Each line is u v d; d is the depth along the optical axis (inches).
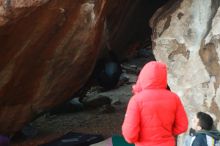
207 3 296.4
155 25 321.1
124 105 550.0
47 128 443.8
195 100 297.9
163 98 203.0
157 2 493.0
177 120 209.5
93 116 495.5
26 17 278.2
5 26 274.2
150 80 203.0
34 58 321.7
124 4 429.7
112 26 452.4
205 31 295.6
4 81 321.1
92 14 313.1
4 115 348.5
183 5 305.7
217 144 222.1
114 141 372.8
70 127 445.7
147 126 201.2
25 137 403.5
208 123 228.5
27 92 345.7
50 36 310.3
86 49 340.8
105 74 531.5
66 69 351.6
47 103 371.6
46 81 349.7
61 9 291.7
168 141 203.8
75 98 535.8
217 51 287.1
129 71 776.3
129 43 564.1
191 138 233.6
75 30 319.3
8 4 265.1
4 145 242.7
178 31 307.0
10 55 304.2
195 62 298.2
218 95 287.1
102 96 551.8
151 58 806.5
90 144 377.7
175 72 307.0
